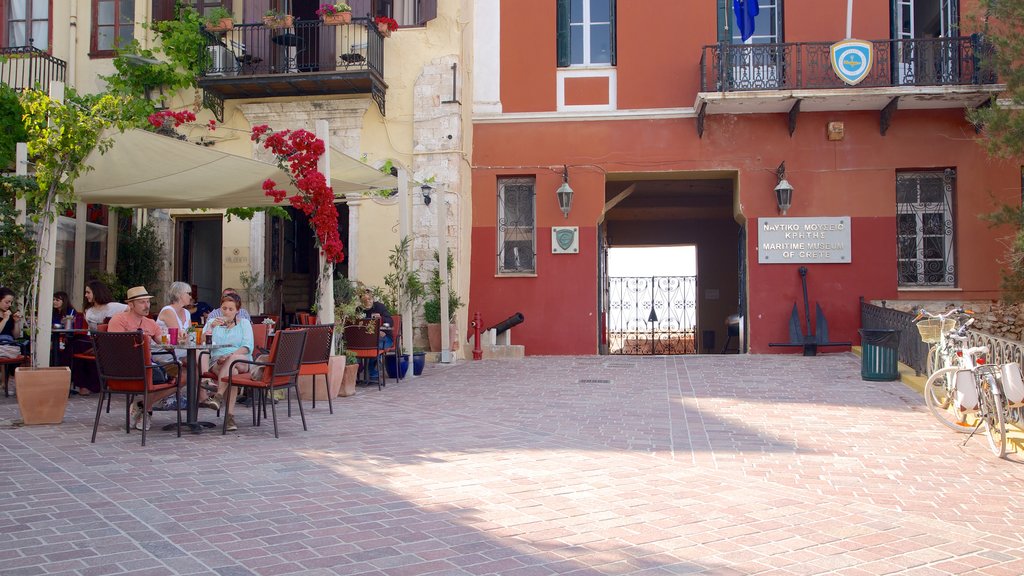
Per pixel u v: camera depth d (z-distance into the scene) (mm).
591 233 16734
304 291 19078
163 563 4027
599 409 9555
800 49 15562
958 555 4555
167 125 11047
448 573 4027
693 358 14977
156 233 16781
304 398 10273
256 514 4938
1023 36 12961
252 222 16750
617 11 16812
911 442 7711
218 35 16312
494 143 17000
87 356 10180
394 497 5430
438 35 16266
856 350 15219
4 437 7234
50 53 16859
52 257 8633
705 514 5246
